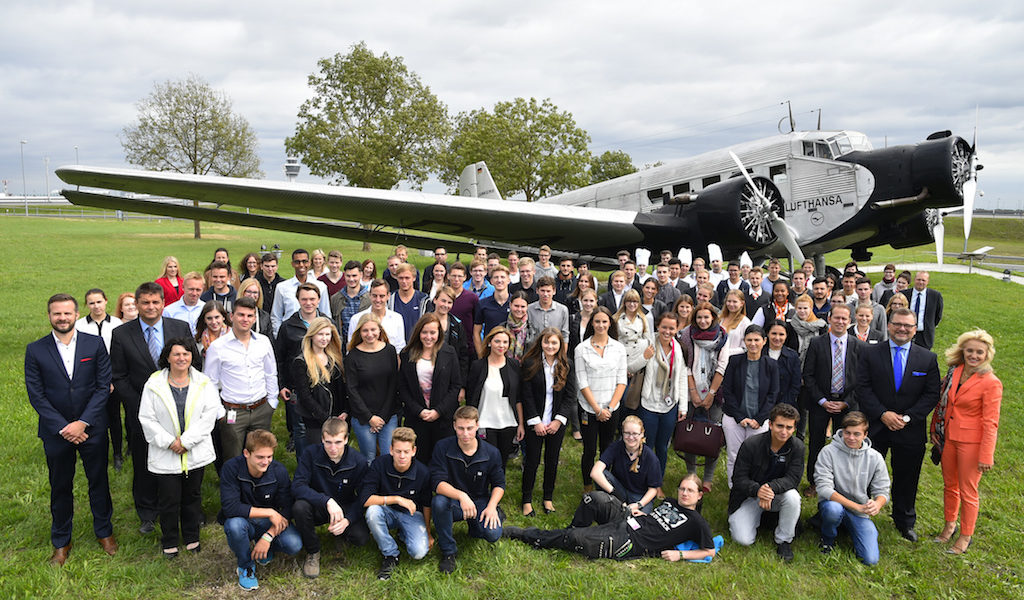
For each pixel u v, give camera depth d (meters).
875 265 27.16
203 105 32.75
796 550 4.52
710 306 5.57
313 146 29.58
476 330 6.25
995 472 5.72
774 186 11.36
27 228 37.41
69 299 4.12
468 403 5.03
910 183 11.22
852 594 4.02
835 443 4.51
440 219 11.77
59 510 4.16
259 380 4.88
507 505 5.20
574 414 6.66
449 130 31.53
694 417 5.46
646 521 4.45
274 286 6.98
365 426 4.89
